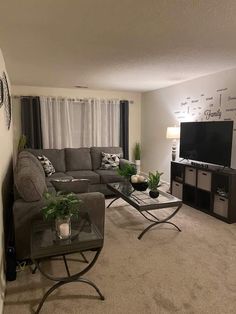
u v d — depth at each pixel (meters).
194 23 2.11
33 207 2.27
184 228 3.20
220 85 3.93
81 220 2.26
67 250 1.80
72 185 2.71
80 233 1.99
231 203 3.34
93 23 2.10
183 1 1.73
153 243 2.78
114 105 6.11
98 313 1.74
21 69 3.76
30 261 2.36
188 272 2.23
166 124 5.43
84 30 2.25
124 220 3.46
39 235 1.97
